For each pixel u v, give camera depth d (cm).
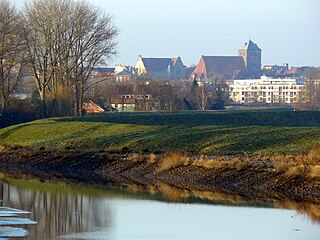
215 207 9875
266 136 15438
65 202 10412
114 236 8062
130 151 15562
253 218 9062
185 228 8494
